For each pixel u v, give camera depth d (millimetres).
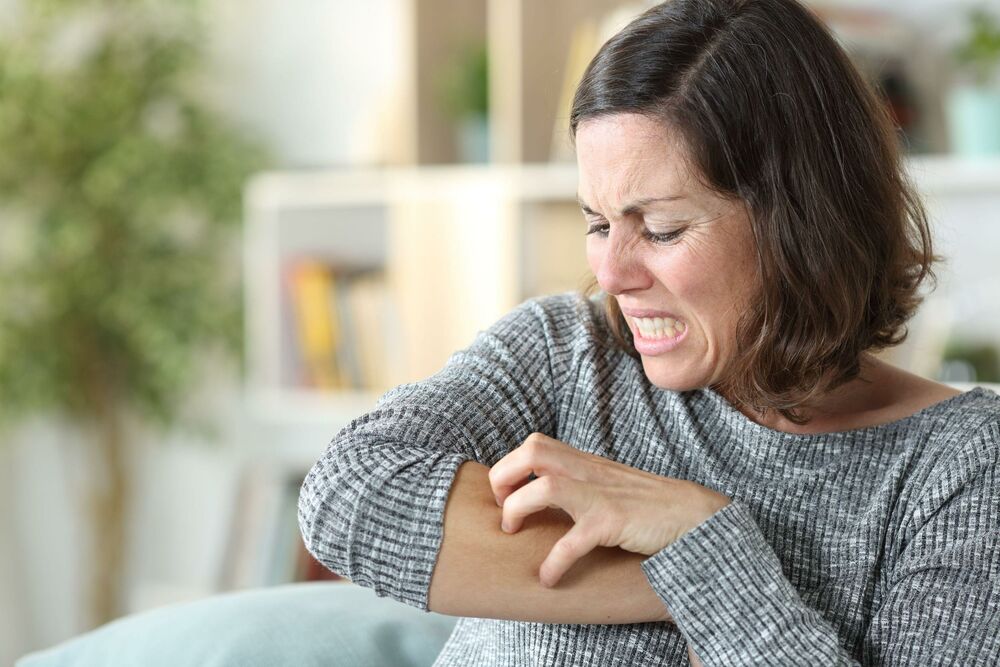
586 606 833
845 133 902
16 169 3289
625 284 888
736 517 829
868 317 946
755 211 870
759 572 817
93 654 1272
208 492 3535
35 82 3209
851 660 810
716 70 855
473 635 1012
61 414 3531
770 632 807
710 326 892
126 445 3619
